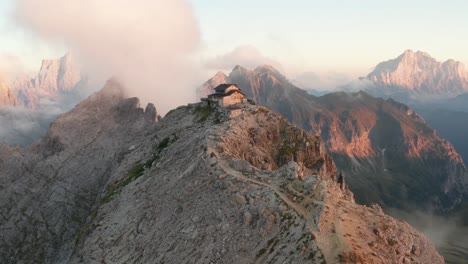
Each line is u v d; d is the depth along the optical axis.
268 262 100.56
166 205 148.62
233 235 113.62
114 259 142.12
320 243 97.62
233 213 120.75
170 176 166.62
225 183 133.88
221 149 166.25
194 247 118.75
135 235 147.38
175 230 131.62
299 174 133.50
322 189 119.50
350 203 122.62
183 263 116.12
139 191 177.25
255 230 111.06
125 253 141.88
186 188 147.00
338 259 92.25
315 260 93.12
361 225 109.56
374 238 105.38
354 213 115.44
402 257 103.81
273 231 108.19
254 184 129.00
